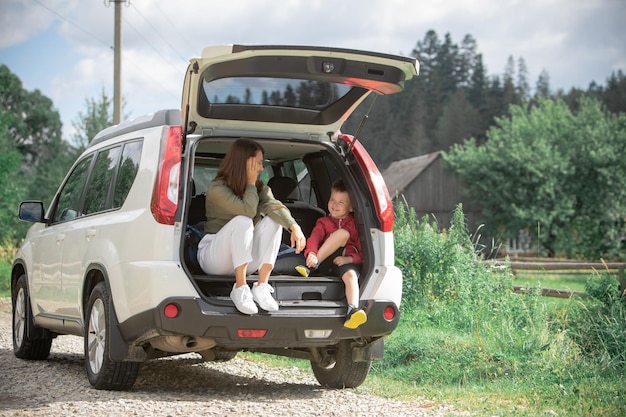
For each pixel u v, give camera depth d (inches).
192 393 282.4
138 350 263.9
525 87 6929.1
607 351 359.6
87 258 285.9
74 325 308.5
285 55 250.8
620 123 2319.1
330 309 265.9
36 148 4001.0
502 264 512.1
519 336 373.1
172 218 253.0
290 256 279.4
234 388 298.8
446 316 432.1
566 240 2117.4
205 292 262.4
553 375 318.7
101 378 273.4
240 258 255.1
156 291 248.8
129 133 293.4
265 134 290.4
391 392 299.4
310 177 321.7
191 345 258.8
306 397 280.8
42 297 339.9
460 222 507.8
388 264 277.7
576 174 2172.7
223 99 276.4
